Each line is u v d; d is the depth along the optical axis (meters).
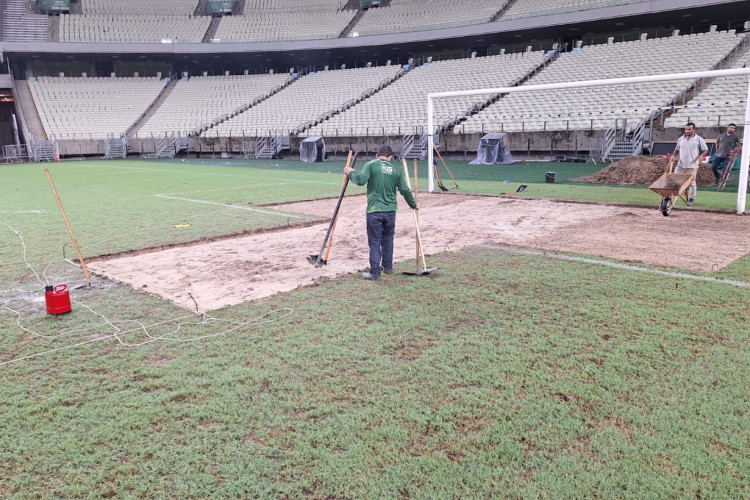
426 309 5.46
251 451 3.14
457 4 42.06
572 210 11.41
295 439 3.24
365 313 5.38
